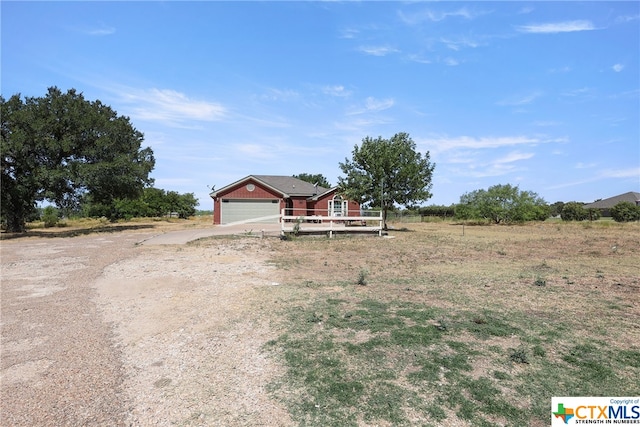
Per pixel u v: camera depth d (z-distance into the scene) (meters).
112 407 3.43
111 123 24.02
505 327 5.00
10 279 8.85
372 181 23.28
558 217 45.09
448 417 3.09
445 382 3.61
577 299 6.46
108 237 19.22
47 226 29.30
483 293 6.93
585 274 8.82
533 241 17.30
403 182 23.31
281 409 3.28
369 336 4.74
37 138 21.05
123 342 4.97
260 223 28.39
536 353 4.20
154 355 4.52
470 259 11.51
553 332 4.83
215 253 12.73
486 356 4.13
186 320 5.67
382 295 6.80
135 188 25.75
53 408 3.43
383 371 3.85
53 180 21.06
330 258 11.71
